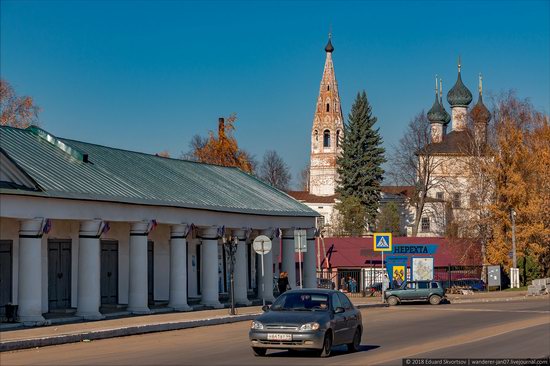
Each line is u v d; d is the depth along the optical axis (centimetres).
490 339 2747
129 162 4222
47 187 3062
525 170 7650
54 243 3519
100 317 3309
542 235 7512
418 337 2877
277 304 2322
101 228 3328
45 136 3728
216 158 8325
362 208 11000
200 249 4769
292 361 2114
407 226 12150
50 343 2550
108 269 3894
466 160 8375
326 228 10938
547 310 4509
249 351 2384
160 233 4288
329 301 2311
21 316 2983
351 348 2381
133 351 2397
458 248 7756
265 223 4725
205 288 4178
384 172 11344
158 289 4259
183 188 4222
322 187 15425
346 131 11494
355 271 7025
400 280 6462
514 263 7306
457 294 6650
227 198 4500
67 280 3584
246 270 4778
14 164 2920
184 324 3244
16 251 3272
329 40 15650
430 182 11281
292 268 5044
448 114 13600
